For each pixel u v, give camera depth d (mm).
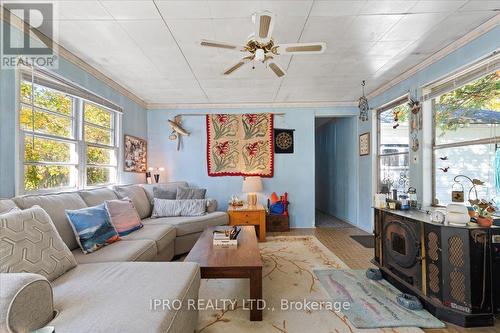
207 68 3168
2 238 1307
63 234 2027
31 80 2227
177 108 4855
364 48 2666
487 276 1767
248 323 1812
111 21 2156
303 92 4215
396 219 2322
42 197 2080
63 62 2619
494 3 1948
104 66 3086
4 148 1983
